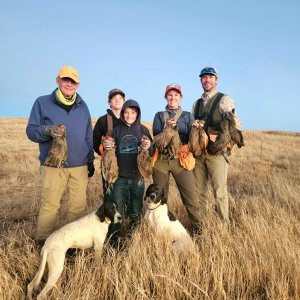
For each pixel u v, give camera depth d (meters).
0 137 12.22
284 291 1.78
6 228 2.87
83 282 1.86
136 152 2.52
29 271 2.00
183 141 2.66
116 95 2.80
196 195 2.71
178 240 2.29
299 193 3.54
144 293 1.77
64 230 2.04
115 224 2.46
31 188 4.40
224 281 1.93
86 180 2.45
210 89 2.74
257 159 7.54
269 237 2.33
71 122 2.29
